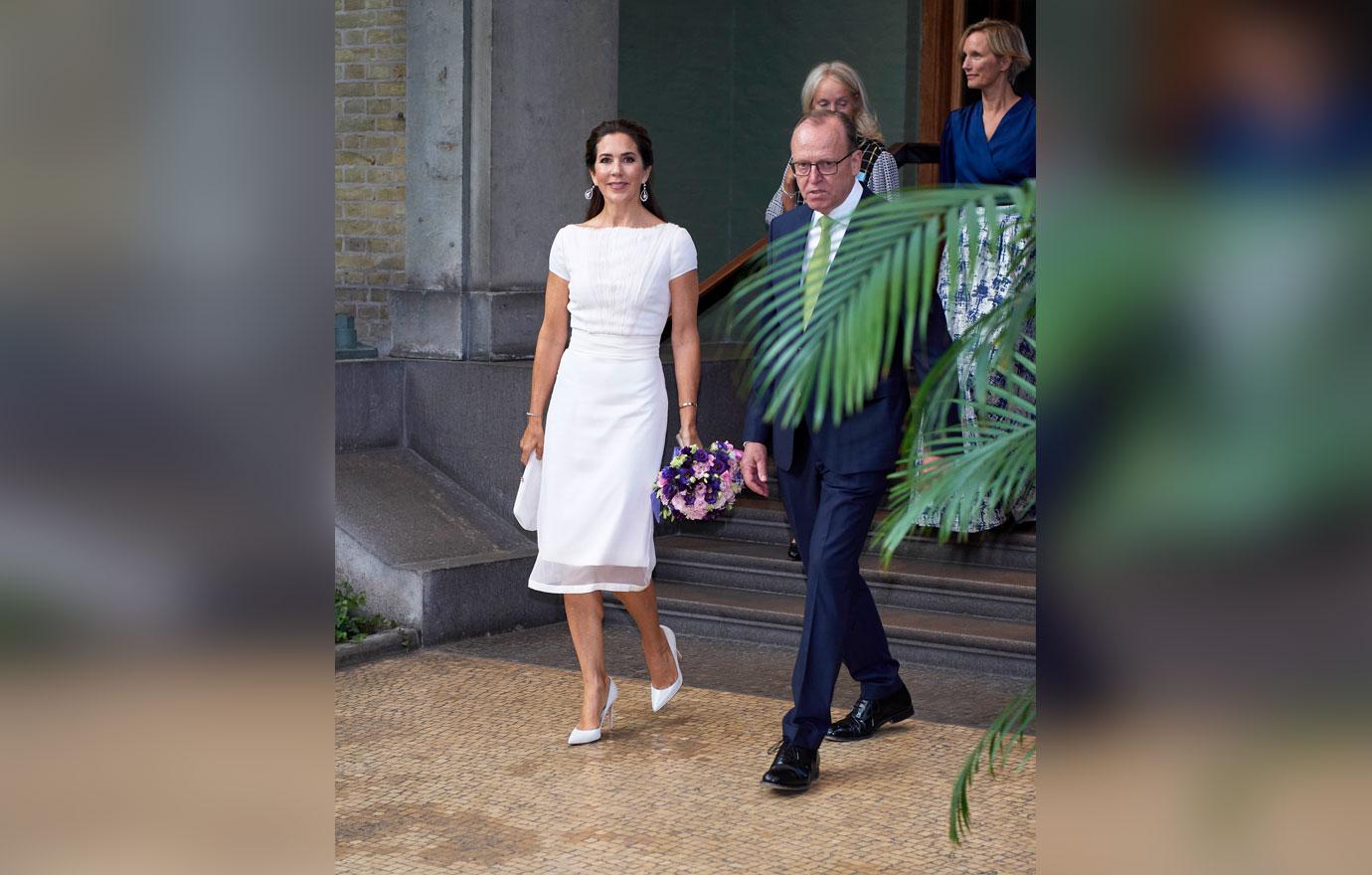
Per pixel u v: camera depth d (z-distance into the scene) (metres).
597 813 4.09
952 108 9.41
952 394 2.14
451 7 7.29
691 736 4.90
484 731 4.98
